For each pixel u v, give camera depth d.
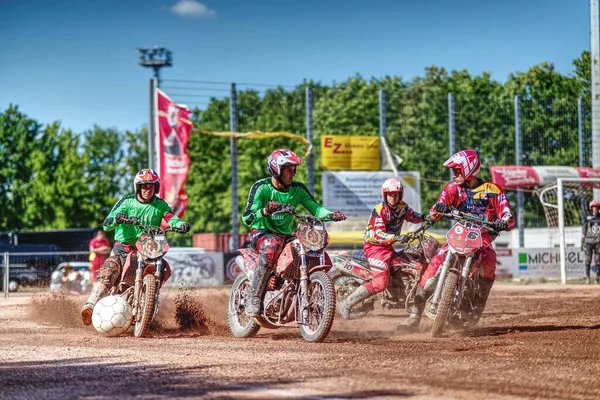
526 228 59.06
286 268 16.62
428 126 61.69
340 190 52.19
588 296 31.59
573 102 56.28
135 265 18.92
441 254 18.56
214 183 112.00
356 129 83.62
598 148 46.41
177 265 44.16
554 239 62.06
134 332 18.59
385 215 19.52
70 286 40.09
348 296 20.50
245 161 107.06
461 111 60.50
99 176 115.94
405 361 13.21
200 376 11.77
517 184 53.50
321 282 16.45
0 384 11.51
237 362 13.23
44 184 108.69
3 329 20.25
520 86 85.88
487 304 27.78
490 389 10.66
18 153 110.94
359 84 103.56
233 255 45.50
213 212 112.62
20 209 109.06
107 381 11.52
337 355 14.04
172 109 44.84
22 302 31.44
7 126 110.94
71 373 12.35
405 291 20.11
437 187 60.78
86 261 42.16
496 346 15.37
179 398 10.12
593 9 45.75
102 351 15.01
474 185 18.27
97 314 18.33
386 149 53.09
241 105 79.69
